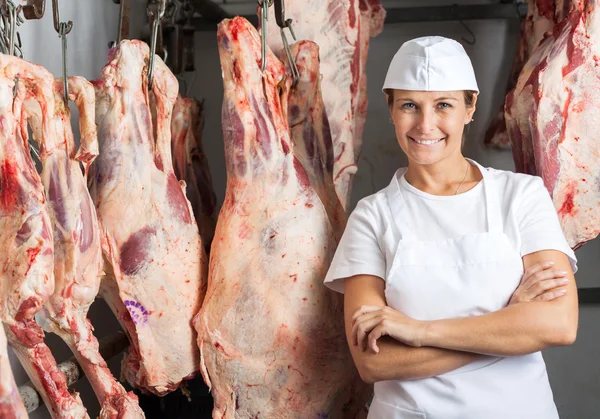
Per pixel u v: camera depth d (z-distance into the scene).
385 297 2.13
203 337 2.24
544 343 1.93
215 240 2.30
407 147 2.12
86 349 2.07
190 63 3.32
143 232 2.19
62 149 2.02
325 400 2.32
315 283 2.27
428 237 2.11
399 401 2.07
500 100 3.66
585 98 2.49
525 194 2.10
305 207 2.30
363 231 2.20
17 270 1.82
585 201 2.56
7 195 1.86
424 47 2.04
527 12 3.22
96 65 3.04
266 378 2.26
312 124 2.48
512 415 2.01
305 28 2.68
